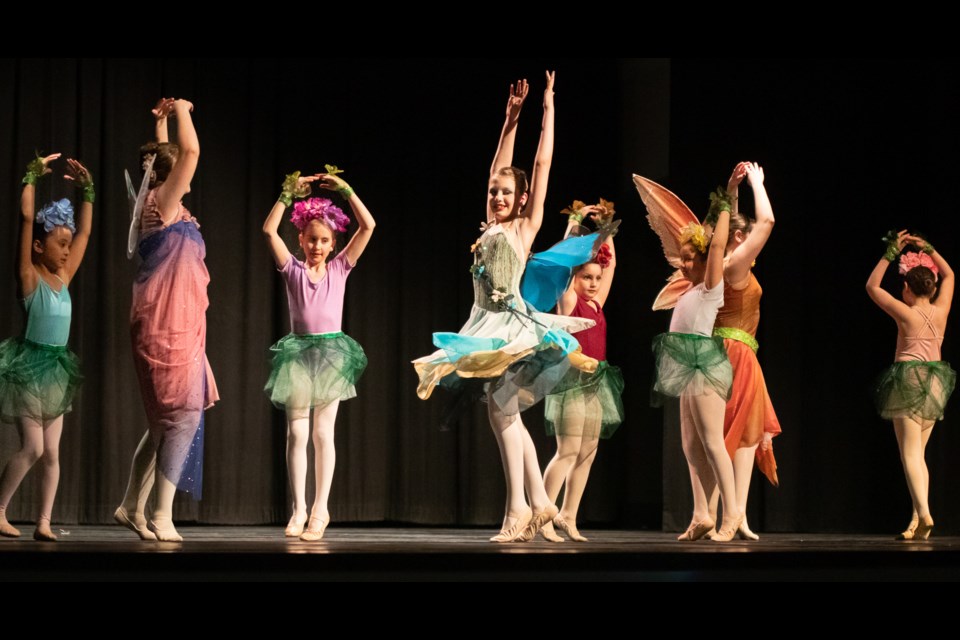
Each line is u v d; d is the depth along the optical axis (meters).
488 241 6.11
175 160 5.95
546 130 6.12
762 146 8.74
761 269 8.77
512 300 6.05
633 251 9.05
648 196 7.22
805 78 8.77
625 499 9.02
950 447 8.44
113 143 8.34
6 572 4.78
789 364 8.73
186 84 8.53
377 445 8.70
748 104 8.73
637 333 9.02
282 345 6.33
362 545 5.54
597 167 9.14
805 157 8.78
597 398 6.55
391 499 8.71
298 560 4.89
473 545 5.59
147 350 5.80
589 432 6.49
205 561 4.85
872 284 7.15
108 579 4.79
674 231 7.15
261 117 8.65
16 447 7.93
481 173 8.98
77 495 8.09
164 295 5.83
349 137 8.84
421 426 8.74
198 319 5.90
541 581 4.97
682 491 8.25
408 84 8.94
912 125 8.62
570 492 6.53
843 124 8.75
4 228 8.17
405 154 8.91
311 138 8.76
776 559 5.32
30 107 8.25
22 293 5.92
